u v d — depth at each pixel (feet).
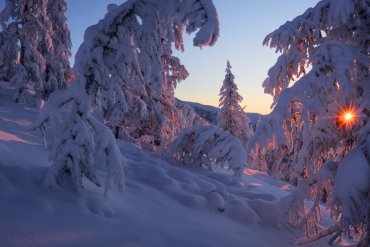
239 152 38.32
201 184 31.24
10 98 63.46
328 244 24.26
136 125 50.49
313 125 21.61
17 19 67.62
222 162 38.58
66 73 75.31
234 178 37.01
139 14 18.37
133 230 17.28
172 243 17.46
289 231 25.21
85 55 17.70
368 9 21.09
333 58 19.92
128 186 24.38
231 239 20.40
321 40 22.61
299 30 23.31
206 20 16.05
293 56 23.08
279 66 23.49
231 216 25.22
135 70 18.97
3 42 68.74
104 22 18.26
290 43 23.26
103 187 21.54
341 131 21.20
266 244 21.88
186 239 18.40
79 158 18.56
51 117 18.63
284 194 37.09
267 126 20.34
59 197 17.67
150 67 18.67
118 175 19.24
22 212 15.25
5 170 18.10
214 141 39.50
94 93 19.36
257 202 27.50
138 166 30.68
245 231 23.06
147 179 27.94
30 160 21.98
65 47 75.61
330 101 20.42
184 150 40.47
